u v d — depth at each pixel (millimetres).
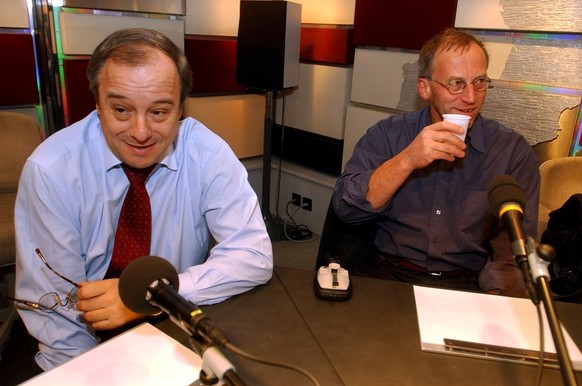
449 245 1520
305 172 3236
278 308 952
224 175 1201
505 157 1514
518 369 800
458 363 807
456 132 1276
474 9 2086
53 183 1073
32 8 2268
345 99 2869
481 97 1490
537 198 1512
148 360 779
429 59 1535
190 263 1306
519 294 1262
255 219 1159
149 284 673
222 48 2975
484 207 1496
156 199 1199
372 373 771
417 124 1627
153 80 936
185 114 2947
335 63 2881
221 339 588
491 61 2104
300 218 3326
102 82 953
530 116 2029
